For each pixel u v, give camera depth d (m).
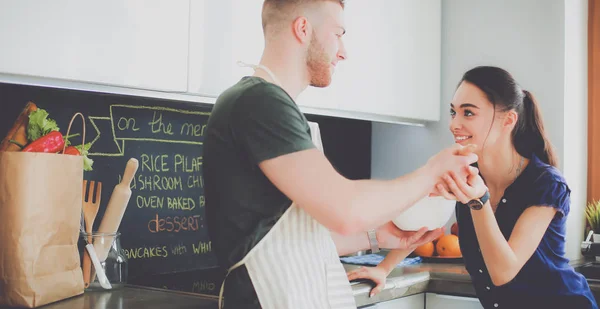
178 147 2.25
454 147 1.33
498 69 1.85
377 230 1.69
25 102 1.82
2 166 1.49
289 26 1.29
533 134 1.85
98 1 1.56
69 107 1.93
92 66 1.56
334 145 2.79
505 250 1.64
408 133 2.84
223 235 1.25
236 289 1.25
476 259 1.89
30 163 1.49
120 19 1.61
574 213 2.54
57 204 1.56
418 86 2.58
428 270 2.17
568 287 1.82
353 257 2.36
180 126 2.25
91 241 1.74
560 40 2.48
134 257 2.11
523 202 1.80
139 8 1.64
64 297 1.59
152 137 2.16
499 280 1.68
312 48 1.30
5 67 1.42
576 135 2.54
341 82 2.21
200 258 2.31
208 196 1.27
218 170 1.22
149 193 2.15
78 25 1.53
